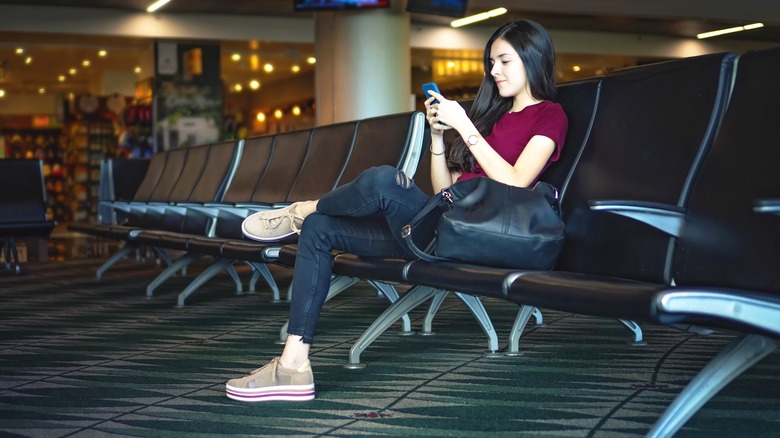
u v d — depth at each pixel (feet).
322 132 13.98
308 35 43.11
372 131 12.11
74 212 57.77
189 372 9.51
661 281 6.95
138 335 12.30
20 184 23.89
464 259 7.50
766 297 5.52
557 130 8.28
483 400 7.88
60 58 50.34
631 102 7.93
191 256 17.60
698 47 49.57
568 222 8.07
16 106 70.95
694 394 5.82
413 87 52.54
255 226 9.71
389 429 6.93
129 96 57.72
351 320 13.48
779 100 6.44
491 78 9.04
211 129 43.75
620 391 8.17
